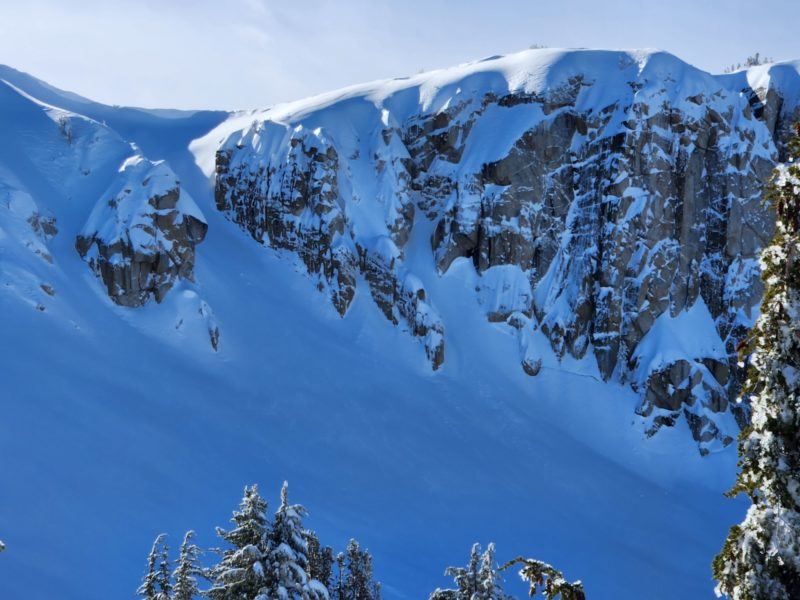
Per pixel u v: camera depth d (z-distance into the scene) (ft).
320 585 54.34
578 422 236.63
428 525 167.73
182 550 71.15
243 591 53.67
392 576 141.49
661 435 233.14
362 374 226.79
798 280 28.09
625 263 258.57
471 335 254.88
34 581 115.24
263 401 203.31
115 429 169.37
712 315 262.47
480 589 66.39
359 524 161.58
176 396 193.06
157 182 240.32
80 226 239.91
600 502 193.88
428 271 269.64
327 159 268.41
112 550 130.82
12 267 206.39
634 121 264.31
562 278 266.57
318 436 194.18
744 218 266.77
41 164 256.11
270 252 267.59
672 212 265.13
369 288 257.75
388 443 198.49
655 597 151.53
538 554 161.38
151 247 227.40
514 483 193.67
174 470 163.02
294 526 54.80
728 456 225.15
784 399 27.63
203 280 242.17
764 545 27.32
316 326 244.63
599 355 253.85
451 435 210.18
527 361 249.55
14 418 159.43
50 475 146.20
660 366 240.73
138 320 220.02
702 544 181.88
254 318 237.45
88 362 192.44
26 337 189.47
